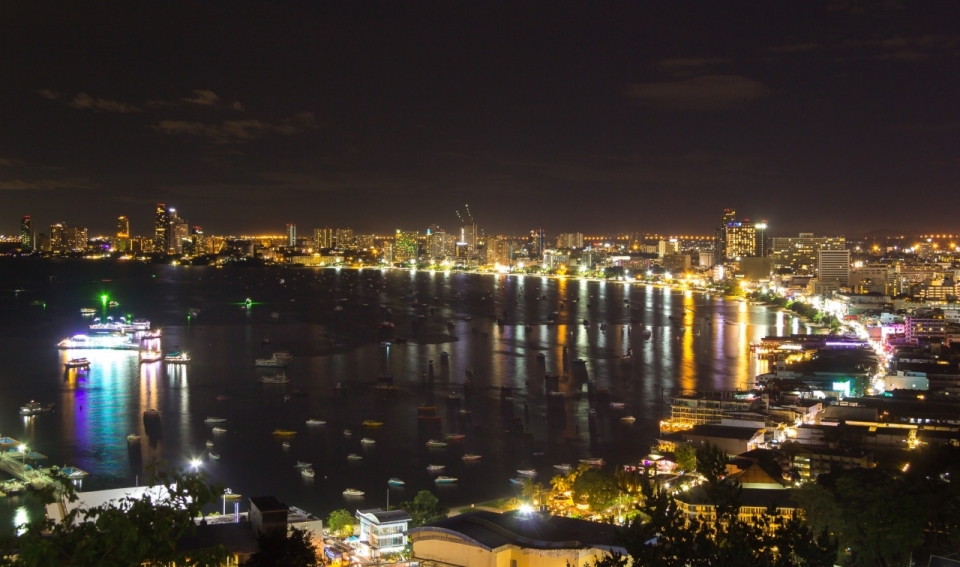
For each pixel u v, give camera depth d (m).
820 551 95.56
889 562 162.12
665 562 93.19
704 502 105.06
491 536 154.12
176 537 70.50
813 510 173.12
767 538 96.69
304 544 155.88
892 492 165.12
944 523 170.12
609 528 157.62
